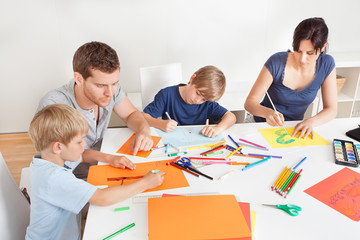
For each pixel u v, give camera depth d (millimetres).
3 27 2324
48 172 831
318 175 999
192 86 1394
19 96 2555
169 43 2602
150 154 1131
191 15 2525
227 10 2543
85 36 2484
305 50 1346
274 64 1533
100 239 723
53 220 875
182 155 1118
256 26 2635
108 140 1248
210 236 717
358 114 2920
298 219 803
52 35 2418
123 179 969
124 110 1454
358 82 2590
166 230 732
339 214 825
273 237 741
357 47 2861
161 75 1767
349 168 1043
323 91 1549
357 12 2701
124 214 806
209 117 1609
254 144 1199
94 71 1027
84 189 825
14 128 2658
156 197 858
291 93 1570
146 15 2480
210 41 2639
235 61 2748
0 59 2408
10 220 898
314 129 1340
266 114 1375
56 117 831
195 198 847
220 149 1161
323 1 2625
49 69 2520
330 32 2760
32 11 2320
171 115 1628
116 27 2490
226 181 956
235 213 792
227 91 2855
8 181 934
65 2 2355
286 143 1218
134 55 2607
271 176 989
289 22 2664
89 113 1304
